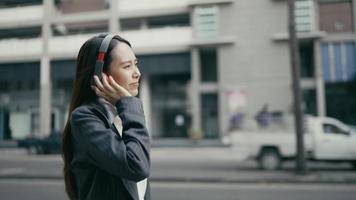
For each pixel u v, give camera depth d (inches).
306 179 362.3
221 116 520.7
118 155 50.8
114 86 56.2
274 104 452.4
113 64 57.3
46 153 382.3
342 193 298.0
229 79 469.7
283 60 435.8
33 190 321.7
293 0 387.5
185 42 444.5
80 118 54.4
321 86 507.5
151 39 428.5
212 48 476.4
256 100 460.8
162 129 892.6
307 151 447.8
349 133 445.4
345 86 501.0
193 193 304.3
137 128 54.9
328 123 450.9
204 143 546.6
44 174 377.7
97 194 53.6
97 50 58.7
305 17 466.6
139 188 57.4
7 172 378.0
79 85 58.9
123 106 55.8
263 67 444.8
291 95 444.5
